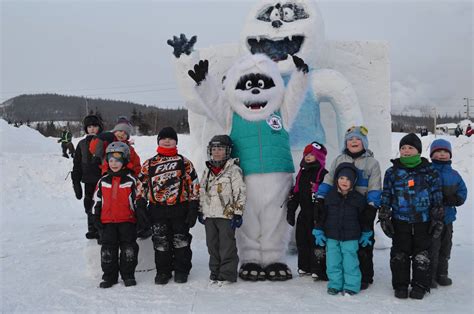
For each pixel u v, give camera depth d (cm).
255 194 473
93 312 380
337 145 620
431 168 423
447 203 441
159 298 413
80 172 573
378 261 539
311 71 566
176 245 470
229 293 424
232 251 457
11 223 891
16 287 454
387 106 641
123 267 461
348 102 550
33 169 1409
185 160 482
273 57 569
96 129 593
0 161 1418
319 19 570
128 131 573
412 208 415
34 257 588
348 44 644
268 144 476
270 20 579
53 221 922
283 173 480
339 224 426
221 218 460
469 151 1527
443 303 391
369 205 426
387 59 641
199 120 675
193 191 471
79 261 565
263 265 479
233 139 491
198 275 489
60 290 443
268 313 368
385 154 638
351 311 371
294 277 480
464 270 490
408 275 414
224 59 669
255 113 481
